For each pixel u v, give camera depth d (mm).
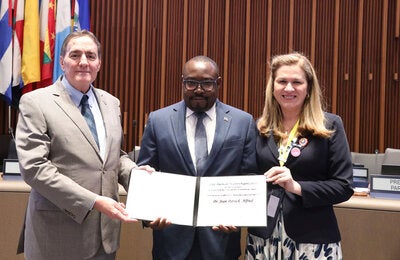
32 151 1860
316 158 1984
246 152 2092
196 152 2057
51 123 1914
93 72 2041
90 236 1949
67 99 1999
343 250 2736
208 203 1943
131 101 5984
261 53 5836
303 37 5754
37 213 1955
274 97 2117
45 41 5059
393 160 3922
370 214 2703
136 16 5996
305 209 1970
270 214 1979
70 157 1914
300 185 1912
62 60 2051
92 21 5957
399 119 5625
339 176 1962
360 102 5680
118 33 5961
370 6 5625
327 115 2080
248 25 5816
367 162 4328
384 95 5613
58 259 1930
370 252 2699
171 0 5918
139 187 1973
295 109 2070
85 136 1953
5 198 2932
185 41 5895
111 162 2020
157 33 5949
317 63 5742
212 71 2055
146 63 5965
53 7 5113
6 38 4918
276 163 2029
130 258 2947
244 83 5855
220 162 2031
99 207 1852
